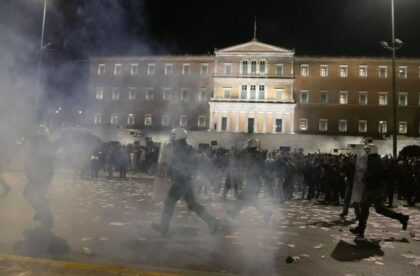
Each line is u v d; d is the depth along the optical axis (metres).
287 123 61.22
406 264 6.31
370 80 61.00
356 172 10.11
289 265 6.05
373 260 6.47
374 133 60.09
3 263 5.23
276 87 62.44
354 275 5.64
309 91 62.38
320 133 61.44
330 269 5.92
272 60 62.78
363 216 8.27
